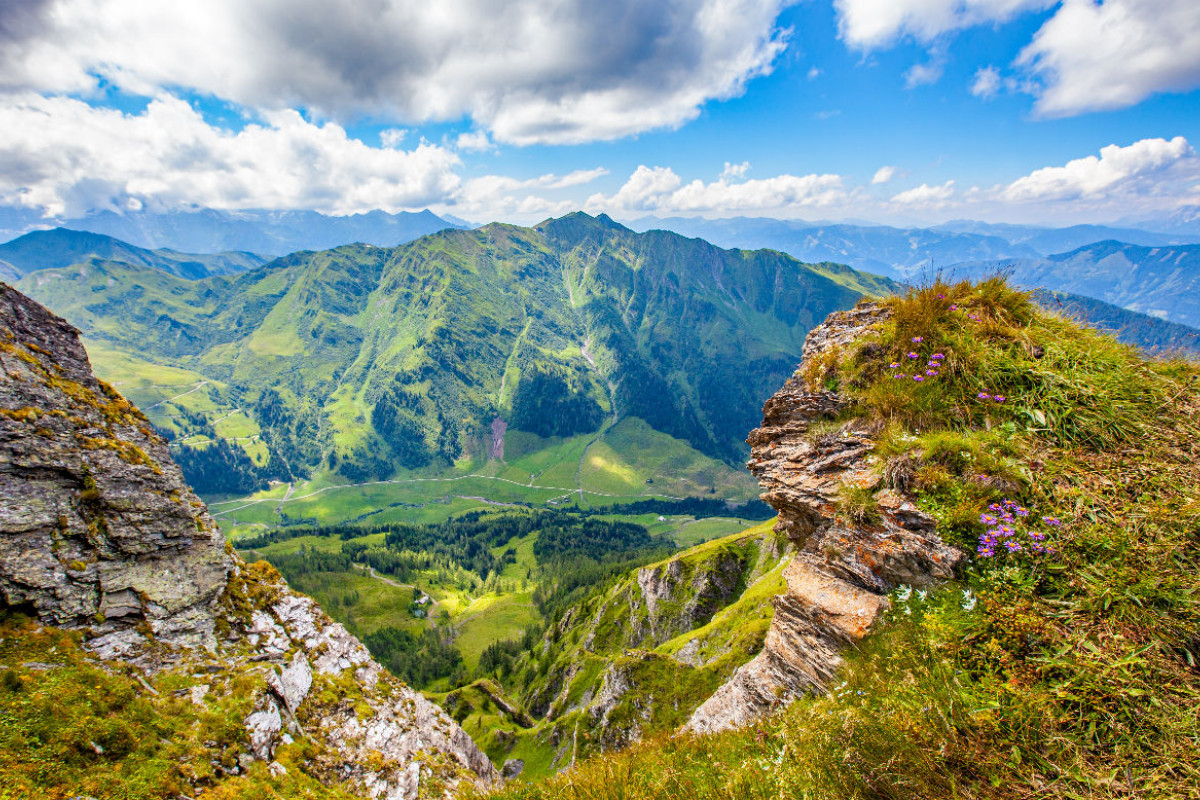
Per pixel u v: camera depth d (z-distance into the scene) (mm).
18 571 9859
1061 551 8070
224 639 12750
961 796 5824
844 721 7492
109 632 10609
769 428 15258
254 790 8969
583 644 117875
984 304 12602
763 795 7324
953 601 8617
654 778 9078
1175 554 7320
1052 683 6637
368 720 13758
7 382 10844
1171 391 9695
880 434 12078
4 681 8070
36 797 6754
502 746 84375
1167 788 5246
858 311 15328
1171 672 6250
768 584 69500
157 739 8711
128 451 12188
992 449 10125
